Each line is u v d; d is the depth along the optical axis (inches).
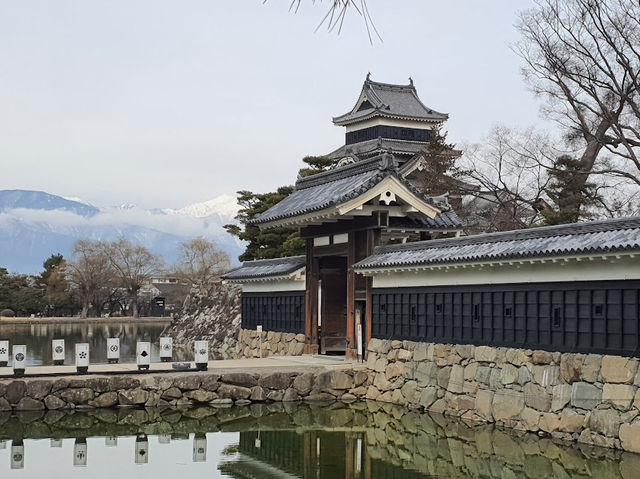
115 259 4699.8
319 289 1373.0
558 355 779.4
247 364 1152.8
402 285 1069.1
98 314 4603.8
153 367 1103.6
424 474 674.2
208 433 862.5
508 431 833.5
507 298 863.1
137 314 4697.3
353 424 913.5
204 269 4626.0
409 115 2856.8
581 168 1819.6
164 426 898.1
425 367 1003.3
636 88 1609.3
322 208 1175.0
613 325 715.4
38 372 1026.7
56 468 686.5
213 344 2197.3
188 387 1026.1
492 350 879.7
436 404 973.2
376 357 1109.7
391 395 1066.1
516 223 1910.7
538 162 1916.8
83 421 918.4
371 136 2925.7
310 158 2326.5
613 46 1651.1
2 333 2795.3
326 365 1125.7
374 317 1139.3
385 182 1130.7
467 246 949.2
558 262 782.5
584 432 737.0
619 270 708.0
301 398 1079.6
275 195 2353.6
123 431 867.4
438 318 989.8
